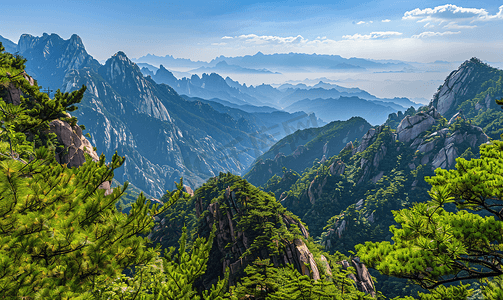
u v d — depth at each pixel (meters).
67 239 7.00
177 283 8.84
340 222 135.25
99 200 7.96
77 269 7.23
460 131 165.00
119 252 7.84
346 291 37.81
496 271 9.11
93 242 7.36
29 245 6.66
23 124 12.91
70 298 6.73
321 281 32.28
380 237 128.25
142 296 9.78
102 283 8.33
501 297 9.65
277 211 80.94
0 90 37.44
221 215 78.94
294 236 61.44
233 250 69.62
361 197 165.12
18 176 7.40
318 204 165.38
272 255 57.94
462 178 10.70
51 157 8.95
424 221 10.12
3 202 6.70
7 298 6.18
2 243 6.46
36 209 7.32
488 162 12.06
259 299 37.44
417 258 9.27
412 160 170.25
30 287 6.38
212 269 70.50
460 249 8.91
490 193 10.12
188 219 121.00
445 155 160.88
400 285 97.81
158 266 9.07
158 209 8.79
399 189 153.00
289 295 30.83
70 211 7.77
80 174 8.93
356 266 65.12
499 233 9.69
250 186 85.56
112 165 9.36
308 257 55.97
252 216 68.75
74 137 52.88
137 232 8.30
